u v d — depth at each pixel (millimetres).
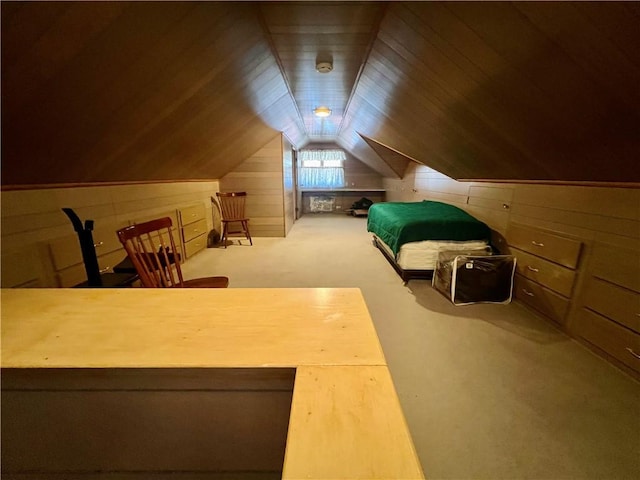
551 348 1788
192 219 3701
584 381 1505
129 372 585
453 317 2174
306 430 425
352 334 667
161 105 1722
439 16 1239
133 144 1934
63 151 1535
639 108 1072
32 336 659
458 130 2127
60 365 574
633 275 1516
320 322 715
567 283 1917
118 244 2348
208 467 713
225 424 669
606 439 1184
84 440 690
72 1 894
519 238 2389
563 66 1106
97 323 711
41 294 856
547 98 1305
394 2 1311
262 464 706
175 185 3316
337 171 7434
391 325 2062
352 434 419
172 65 1454
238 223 4746
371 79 2279
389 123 3061
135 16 1070
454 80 1599
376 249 4066
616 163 1426
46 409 658
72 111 1310
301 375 536
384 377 534
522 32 1071
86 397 648
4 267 1534
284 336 658
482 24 1146
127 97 1463
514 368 1609
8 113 1117
